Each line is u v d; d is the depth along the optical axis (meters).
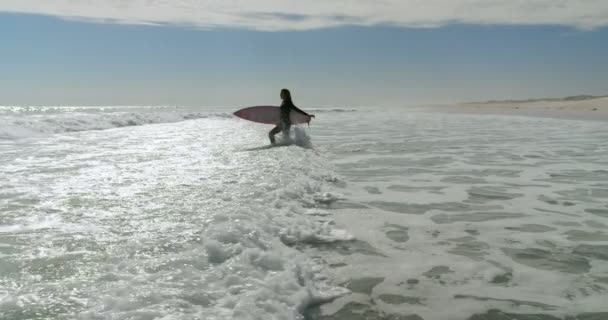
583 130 16.00
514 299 2.80
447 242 3.90
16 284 2.71
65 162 7.63
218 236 3.47
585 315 2.60
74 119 15.60
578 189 6.09
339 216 4.64
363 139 13.00
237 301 2.51
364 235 4.05
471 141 12.42
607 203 5.31
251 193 5.24
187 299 2.52
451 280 3.09
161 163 7.57
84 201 4.83
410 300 2.78
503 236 4.07
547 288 2.97
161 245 3.46
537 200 5.46
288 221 4.20
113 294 2.56
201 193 5.23
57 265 3.03
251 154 8.79
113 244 3.48
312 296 2.74
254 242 3.48
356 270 3.24
